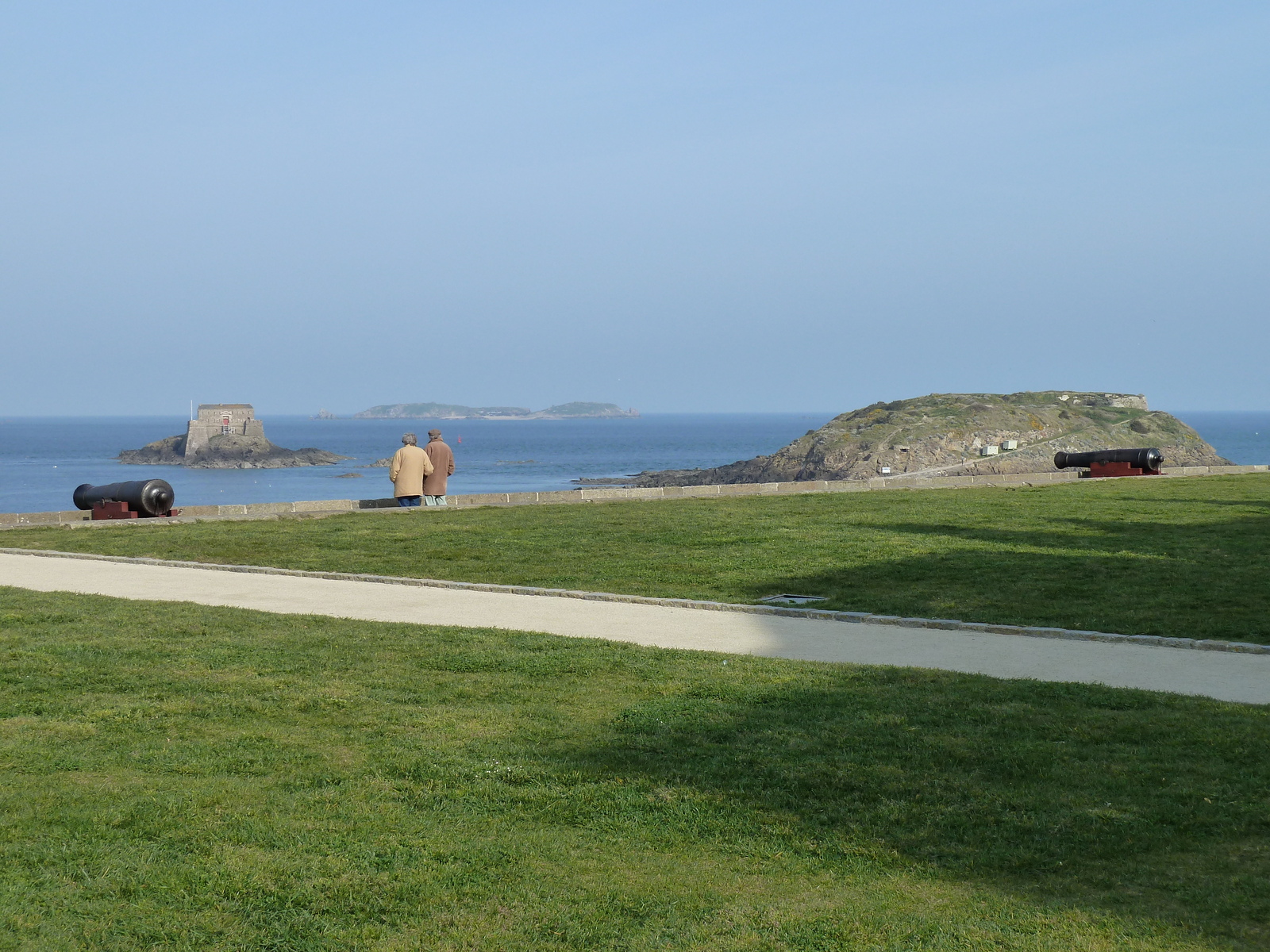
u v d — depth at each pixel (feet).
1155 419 502.79
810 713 29.04
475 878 19.19
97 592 50.24
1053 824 21.30
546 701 30.68
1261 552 56.85
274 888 18.69
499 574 55.52
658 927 17.48
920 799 22.85
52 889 18.62
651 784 23.88
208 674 33.50
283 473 628.69
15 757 25.41
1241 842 20.39
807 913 17.92
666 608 46.06
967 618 42.63
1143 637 38.58
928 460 446.19
